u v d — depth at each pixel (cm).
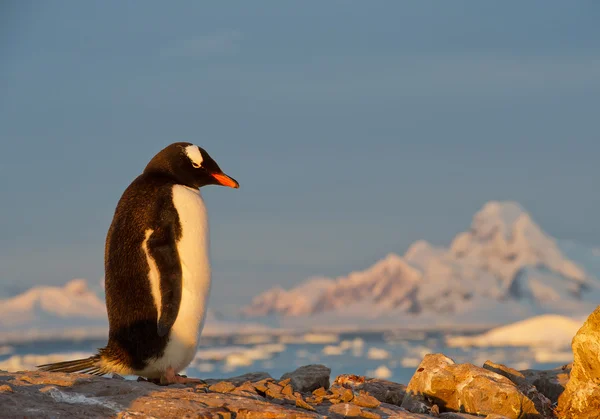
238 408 1217
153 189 1494
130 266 1449
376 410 1316
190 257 1467
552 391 1645
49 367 1488
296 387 1550
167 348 1455
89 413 1188
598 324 1451
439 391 1449
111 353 1470
